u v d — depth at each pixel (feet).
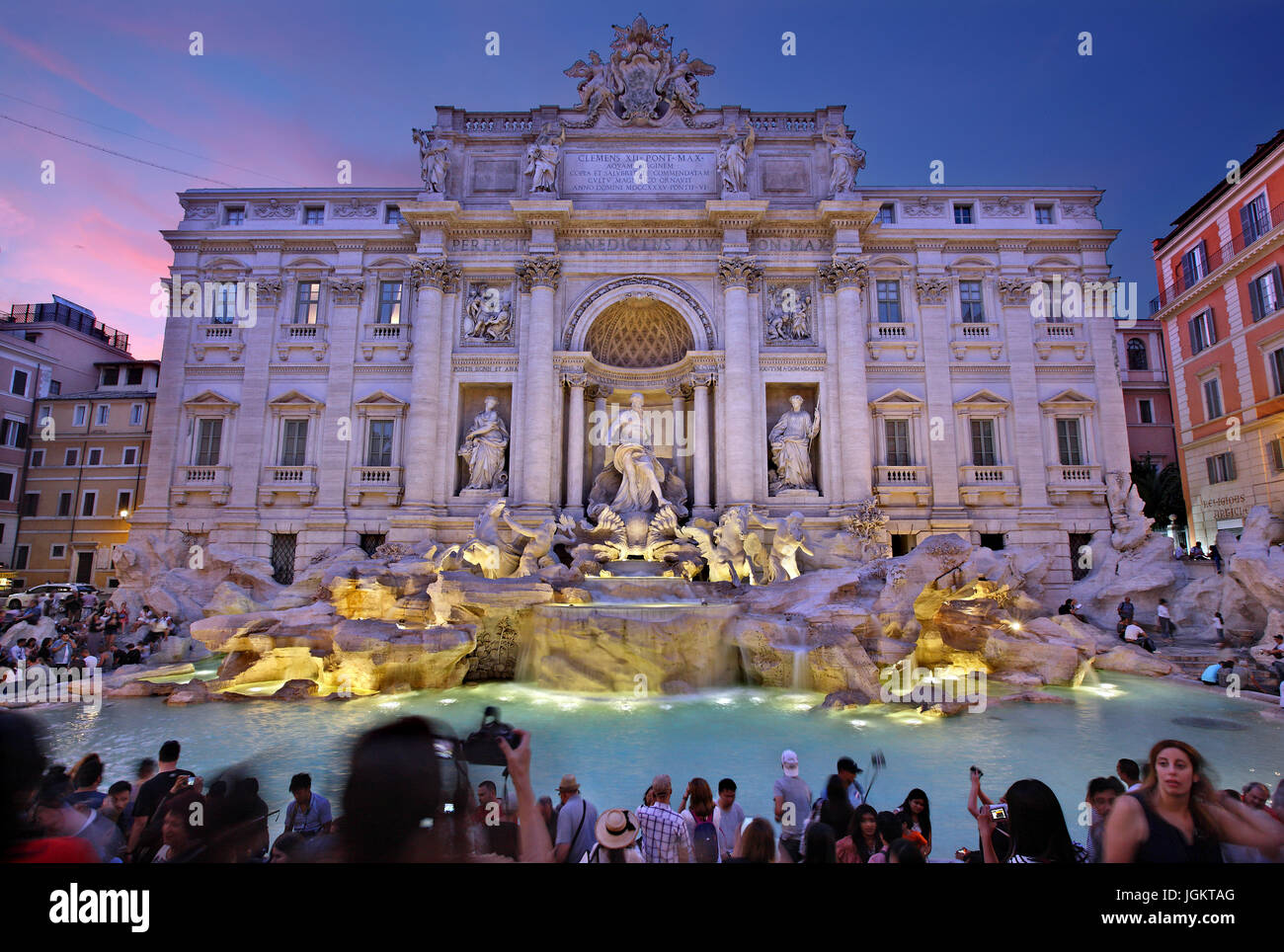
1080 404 106.11
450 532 99.96
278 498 104.94
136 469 127.75
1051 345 107.45
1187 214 116.06
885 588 68.39
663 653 62.69
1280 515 86.84
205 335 109.81
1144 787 15.66
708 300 105.29
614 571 85.76
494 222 105.70
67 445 129.49
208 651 77.77
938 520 102.47
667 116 109.40
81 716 52.01
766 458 102.94
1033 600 81.56
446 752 12.69
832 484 101.65
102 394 131.34
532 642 67.41
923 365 107.55
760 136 109.09
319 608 69.21
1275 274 97.66
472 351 104.58
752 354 104.12
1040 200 112.06
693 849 22.08
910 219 111.96
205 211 112.88
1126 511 101.14
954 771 38.58
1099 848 18.31
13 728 12.50
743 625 65.41
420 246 104.47
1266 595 75.31
